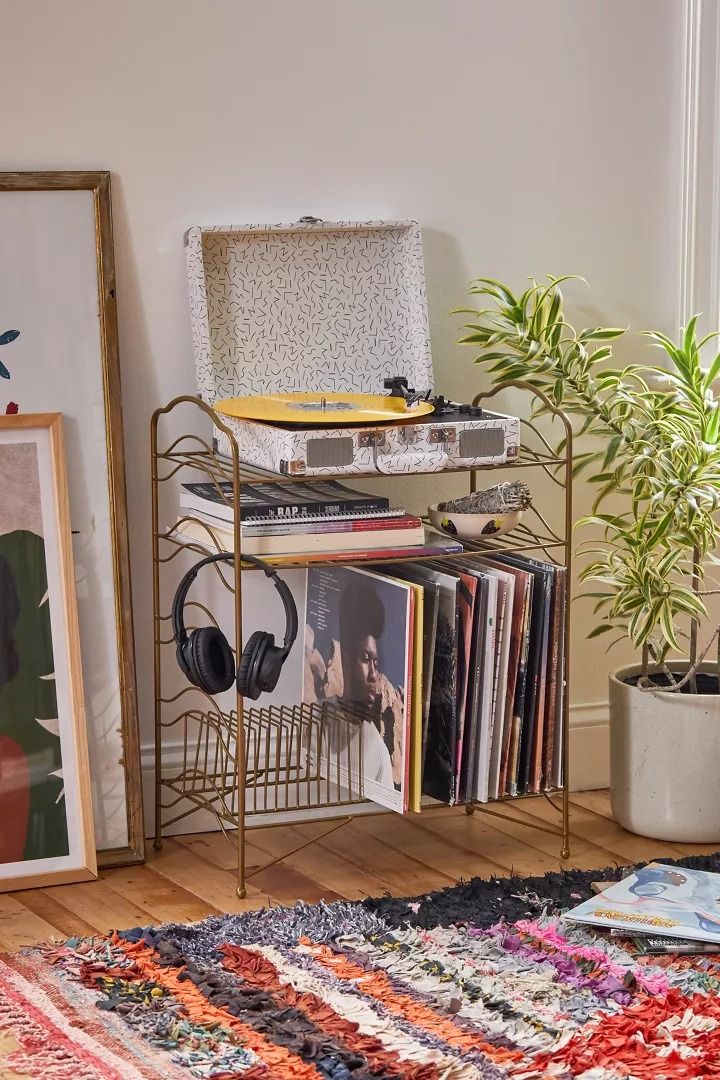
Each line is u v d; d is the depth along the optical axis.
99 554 2.50
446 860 2.53
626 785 2.65
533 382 2.68
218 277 2.55
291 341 2.60
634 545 2.58
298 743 2.51
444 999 1.92
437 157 2.71
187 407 2.59
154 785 2.60
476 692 2.43
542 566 2.54
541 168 2.79
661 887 2.28
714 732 2.56
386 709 2.40
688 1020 1.86
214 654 2.33
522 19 2.72
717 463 2.53
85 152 2.47
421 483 2.78
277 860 2.46
